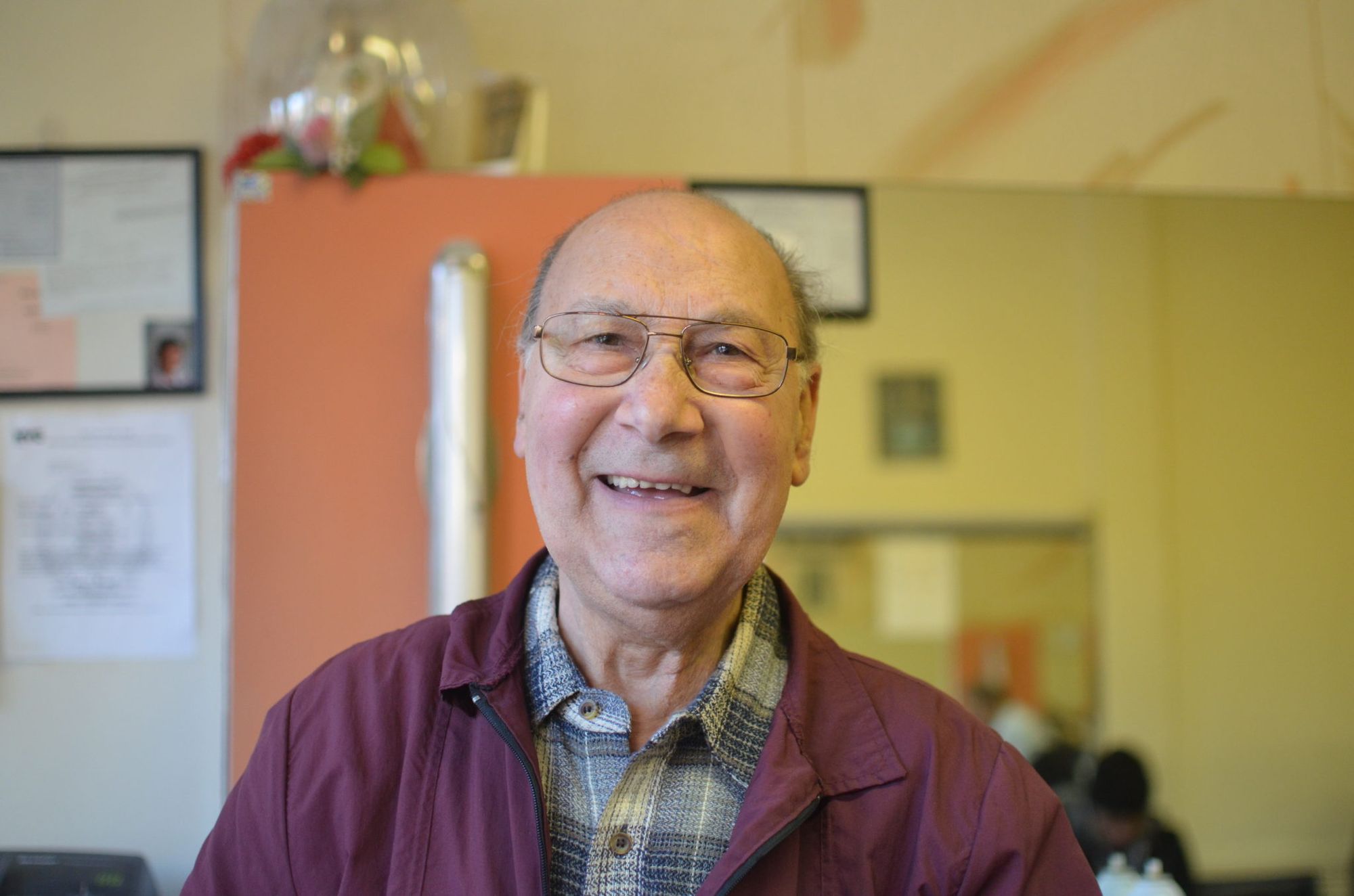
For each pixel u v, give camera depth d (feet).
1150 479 7.79
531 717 2.84
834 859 2.69
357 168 4.95
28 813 5.69
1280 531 7.67
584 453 2.76
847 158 6.49
